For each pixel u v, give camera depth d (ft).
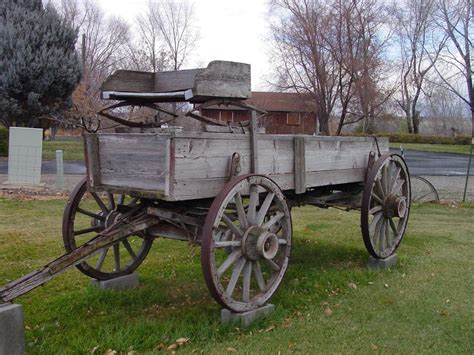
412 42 160.15
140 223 13.29
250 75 13.37
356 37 104.12
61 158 39.68
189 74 14.51
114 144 13.29
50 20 67.77
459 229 28.19
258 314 13.58
